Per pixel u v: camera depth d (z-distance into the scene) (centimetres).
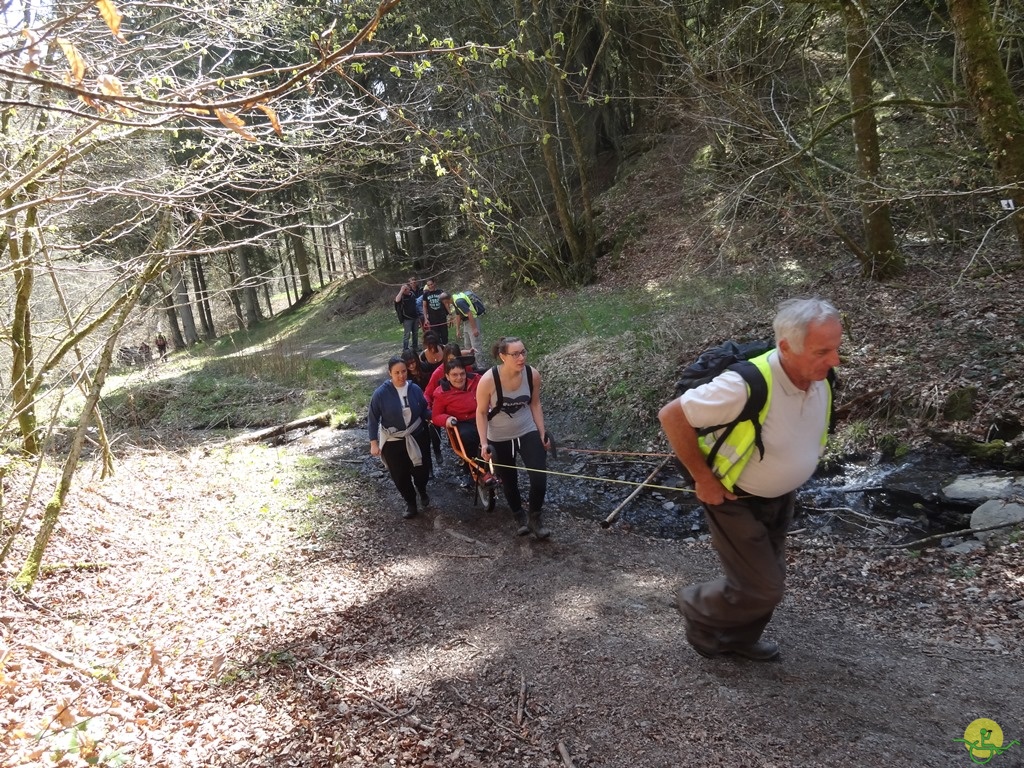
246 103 190
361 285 2744
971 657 346
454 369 579
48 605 441
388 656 374
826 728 283
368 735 300
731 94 945
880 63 1242
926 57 894
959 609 406
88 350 724
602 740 288
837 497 620
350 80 335
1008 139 614
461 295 1102
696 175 1570
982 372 691
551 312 1489
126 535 576
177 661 371
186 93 215
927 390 697
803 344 248
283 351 1734
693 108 1163
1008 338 723
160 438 1043
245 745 298
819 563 500
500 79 1441
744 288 1145
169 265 538
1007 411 634
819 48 1280
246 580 486
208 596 459
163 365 1856
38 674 350
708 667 335
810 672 329
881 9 908
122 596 460
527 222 1775
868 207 970
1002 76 618
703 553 532
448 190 1379
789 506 299
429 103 934
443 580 482
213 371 1603
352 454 888
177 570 505
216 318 2891
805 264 1166
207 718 321
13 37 262
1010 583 424
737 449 268
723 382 263
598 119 2208
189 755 293
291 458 873
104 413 1176
